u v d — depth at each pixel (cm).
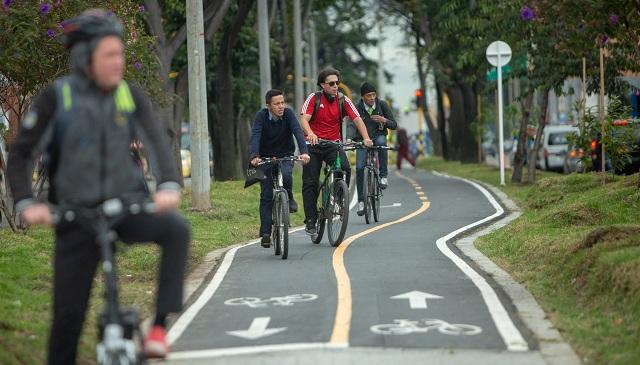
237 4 8569
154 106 6225
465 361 1867
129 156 1450
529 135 8550
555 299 2445
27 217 1406
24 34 3186
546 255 2962
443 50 9269
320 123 3538
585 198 4294
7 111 3888
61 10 3416
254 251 3528
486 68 7138
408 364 1845
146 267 3055
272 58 9688
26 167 1425
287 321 2253
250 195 5788
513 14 6247
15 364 1764
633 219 3672
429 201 5706
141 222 1461
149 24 6369
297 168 9050
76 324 1545
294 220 4759
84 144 1420
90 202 1430
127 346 1368
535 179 6912
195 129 4847
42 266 2859
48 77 3522
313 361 1872
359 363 1855
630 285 2219
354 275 2892
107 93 1432
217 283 2812
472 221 4512
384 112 4584
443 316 2273
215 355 1936
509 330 2117
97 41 1401
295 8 9900
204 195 4856
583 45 3244
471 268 3005
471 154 10919
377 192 4550
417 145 17062
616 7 3080
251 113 9562
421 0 10462
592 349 1936
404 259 3225
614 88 6216
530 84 6475
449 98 12556
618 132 4806
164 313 1463
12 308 2266
